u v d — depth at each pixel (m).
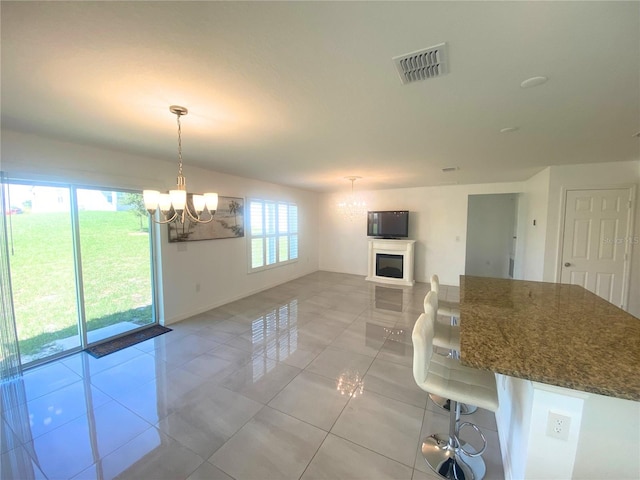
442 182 5.64
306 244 7.23
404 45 1.25
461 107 1.93
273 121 2.20
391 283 6.29
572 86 1.63
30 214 2.73
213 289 4.53
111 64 1.40
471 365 1.16
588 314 1.75
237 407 2.15
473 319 1.67
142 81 1.57
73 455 1.72
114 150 3.11
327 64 1.40
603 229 3.81
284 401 2.22
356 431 1.91
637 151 3.11
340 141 2.75
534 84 1.60
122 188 3.31
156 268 3.76
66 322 3.00
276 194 5.97
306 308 4.54
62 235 2.95
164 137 2.62
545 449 1.20
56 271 2.92
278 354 2.99
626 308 3.73
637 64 1.38
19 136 2.46
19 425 1.97
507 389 1.71
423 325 1.61
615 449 1.17
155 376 2.58
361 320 4.00
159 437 1.86
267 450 1.76
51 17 1.05
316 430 1.92
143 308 3.70
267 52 1.30
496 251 7.03
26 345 2.75
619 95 1.73
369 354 2.99
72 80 1.55
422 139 2.68
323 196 7.68
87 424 1.98
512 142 2.77
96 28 1.13
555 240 4.03
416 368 1.51
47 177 2.65
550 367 1.12
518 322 1.62
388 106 1.92
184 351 3.06
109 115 2.06
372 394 2.31
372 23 1.10
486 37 1.19
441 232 6.26
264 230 5.64
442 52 1.30
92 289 3.19
